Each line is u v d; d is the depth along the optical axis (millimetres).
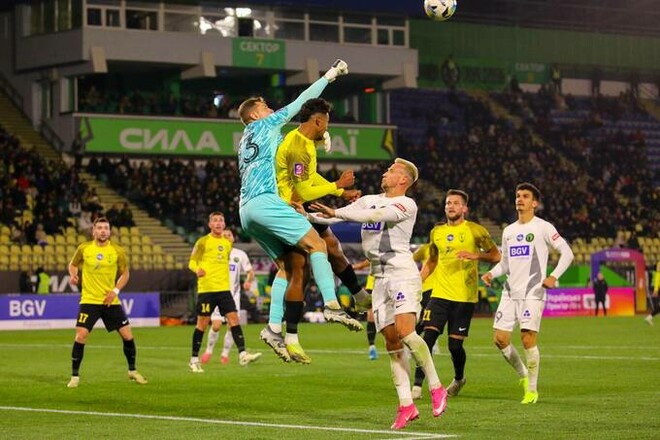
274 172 15055
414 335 16625
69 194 59594
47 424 17703
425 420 17656
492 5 82500
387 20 72375
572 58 87438
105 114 64625
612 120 86438
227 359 30609
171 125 66438
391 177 16797
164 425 17438
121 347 37438
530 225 20219
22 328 49719
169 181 63188
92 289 24234
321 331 46562
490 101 82750
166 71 68562
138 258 58344
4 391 23109
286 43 68375
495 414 18359
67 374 27078
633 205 77062
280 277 15477
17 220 57125
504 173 74750
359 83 74438
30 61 65938
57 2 64250
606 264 63625
